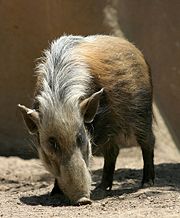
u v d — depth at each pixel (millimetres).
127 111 19703
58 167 17484
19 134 31234
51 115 17281
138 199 17734
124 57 19734
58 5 31531
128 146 30312
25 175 24781
